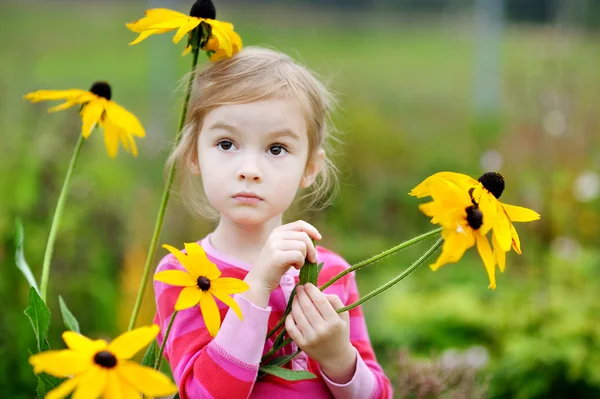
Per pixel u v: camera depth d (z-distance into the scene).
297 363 1.69
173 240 4.12
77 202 3.67
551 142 5.63
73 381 1.18
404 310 4.07
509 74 9.03
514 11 11.80
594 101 6.23
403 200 6.04
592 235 5.00
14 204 3.46
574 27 8.24
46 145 3.69
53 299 3.32
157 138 6.21
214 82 1.69
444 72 13.02
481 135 7.91
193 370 1.57
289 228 1.58
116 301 3.49
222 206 1.65
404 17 17.28
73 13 16.14
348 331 1.60
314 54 14.07
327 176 2.14
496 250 1.38
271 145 1.65
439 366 2.99
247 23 16.09
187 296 1.38
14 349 3.14
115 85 10.36
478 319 3.94
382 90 10.69
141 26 1.68
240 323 1.53
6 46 12.15
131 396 1.21
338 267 1.86
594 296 4.10
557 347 3.53
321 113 1.81
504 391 3.53
